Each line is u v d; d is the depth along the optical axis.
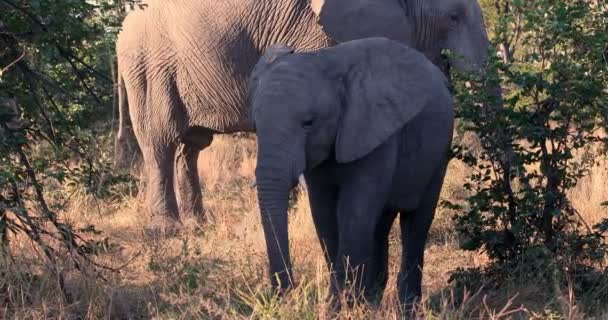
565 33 11.23
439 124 10.55
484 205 11.65
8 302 10.33
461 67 15.76
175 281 11.24
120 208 17.89
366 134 9.57
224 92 16.66
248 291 10.91
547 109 11.55
